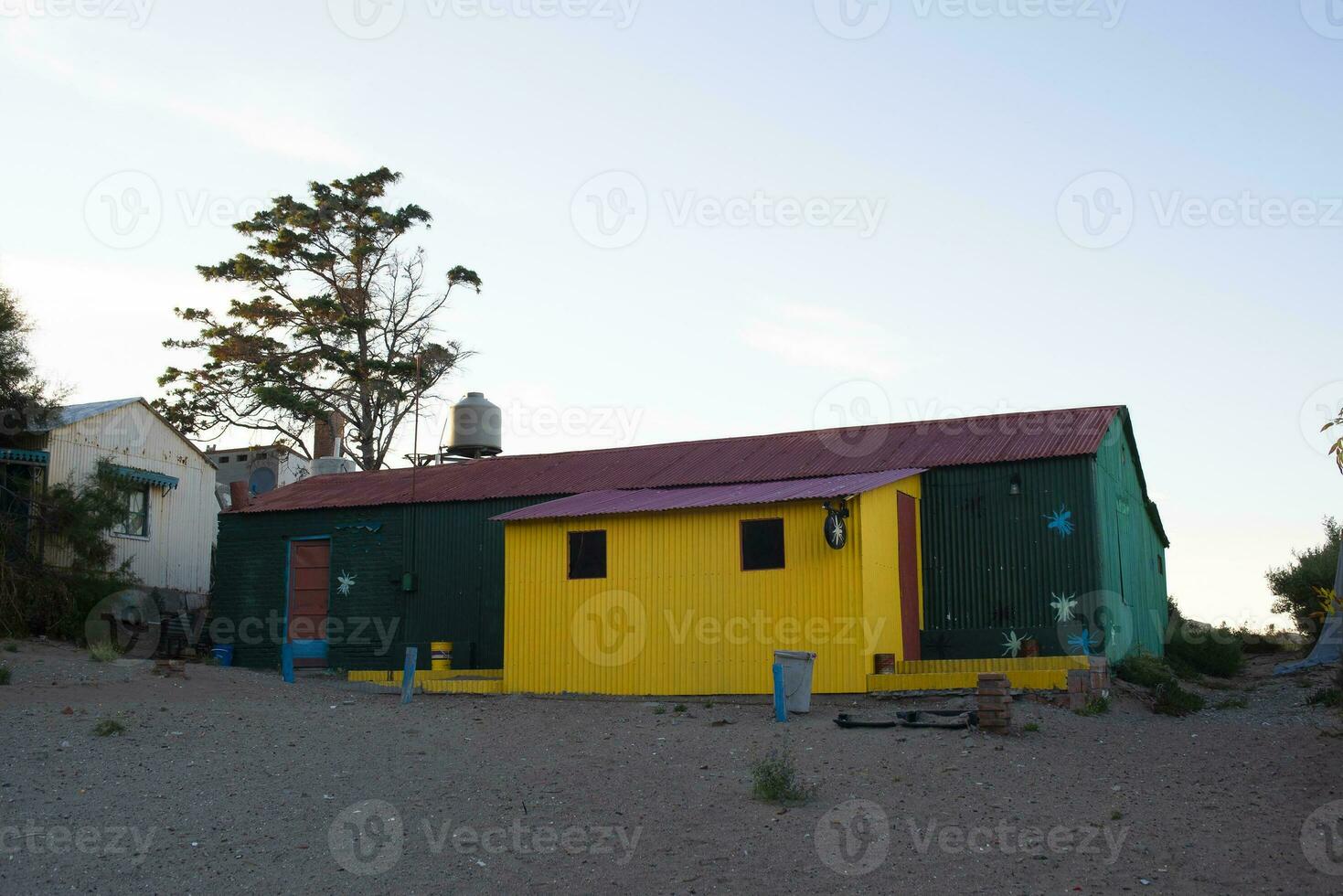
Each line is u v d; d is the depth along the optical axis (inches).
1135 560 904.3
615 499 820.6
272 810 429.7
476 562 924.6
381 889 354.3
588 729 588.4
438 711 652.7
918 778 462.6
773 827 403.5
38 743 504.1
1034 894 332.8
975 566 770.8
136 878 358.6
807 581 695.1
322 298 1497.3
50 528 910.4
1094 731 556.7
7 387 954.7
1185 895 326.0
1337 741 505.4
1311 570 1226.6
